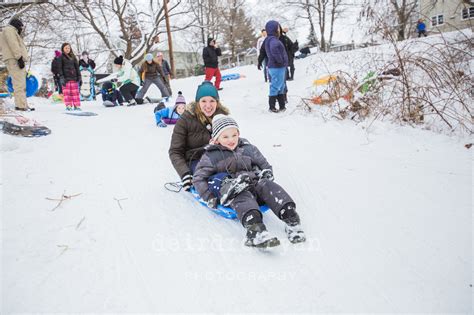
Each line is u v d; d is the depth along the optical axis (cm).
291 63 1033
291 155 428
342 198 306
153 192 331
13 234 250
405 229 250
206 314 177
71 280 204
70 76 870
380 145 433
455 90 471
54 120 681
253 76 1498
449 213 266
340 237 246
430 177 332
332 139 475
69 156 430
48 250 233
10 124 504
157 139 527
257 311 178
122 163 411
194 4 2616
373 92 533
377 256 221
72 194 319
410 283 194
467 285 190
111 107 972
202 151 323
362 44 623
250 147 295
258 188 261
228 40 3691
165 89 995
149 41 2470
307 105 618
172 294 192
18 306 183
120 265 219
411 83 495
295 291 192
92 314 178
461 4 814
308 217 278
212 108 319
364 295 187
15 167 377
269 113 673
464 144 404
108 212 288
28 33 1555
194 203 309
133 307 183
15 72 750
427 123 474
